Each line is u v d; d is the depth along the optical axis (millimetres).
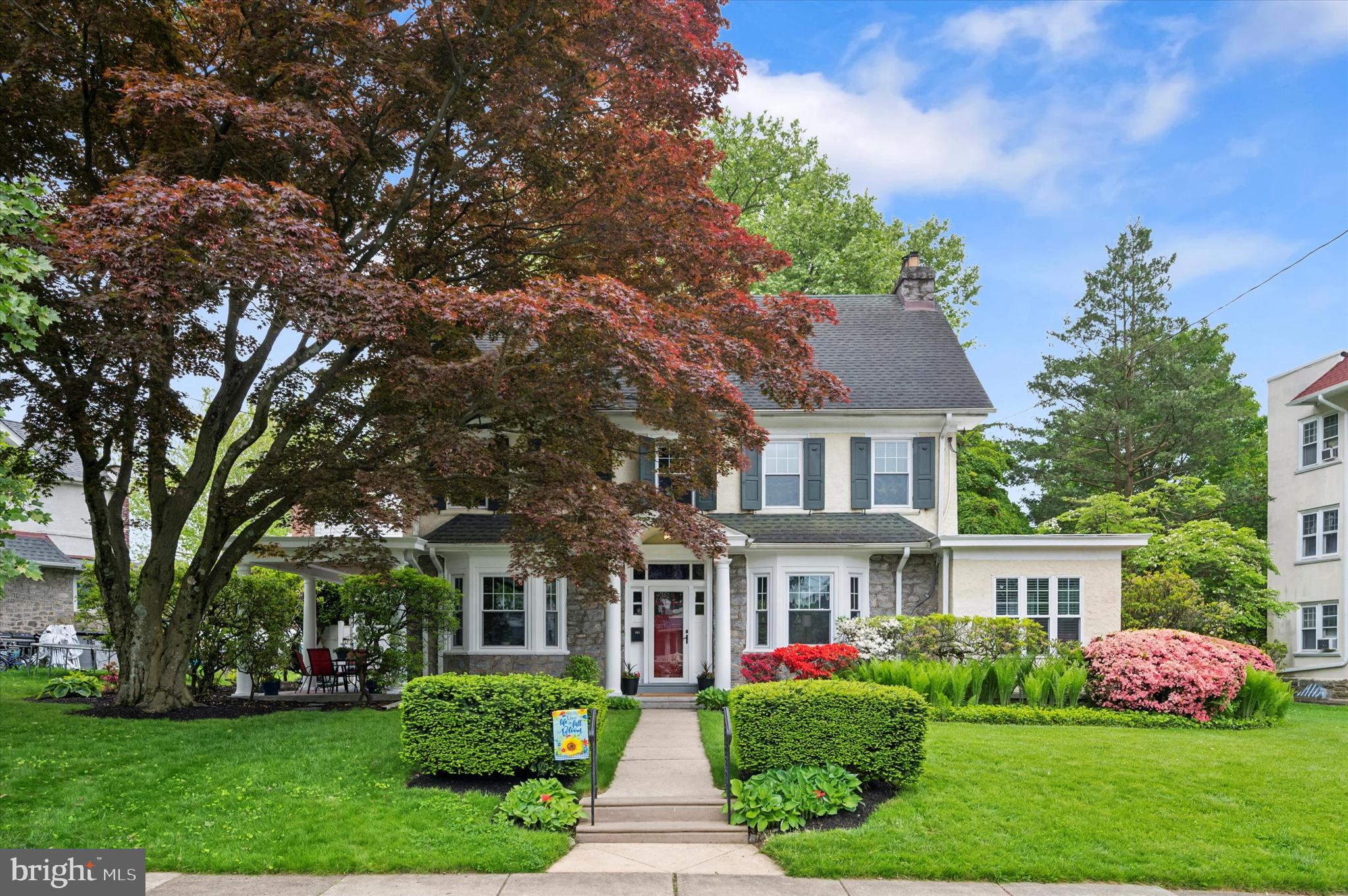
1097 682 17203
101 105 13695
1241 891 8695
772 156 37781
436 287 11930
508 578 21500
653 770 12148
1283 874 8820
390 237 15414
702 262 14812
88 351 11812
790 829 9914
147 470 15625
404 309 11617
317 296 10898
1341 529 26750
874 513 22281
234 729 13258
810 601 21219
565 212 15141
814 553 21250
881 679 16750
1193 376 36469
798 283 34844
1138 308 38875
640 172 15016
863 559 21375
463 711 10930
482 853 9086
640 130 15016
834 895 8328
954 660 18469
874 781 11047
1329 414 27734
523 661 21266
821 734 10766
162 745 12109
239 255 10438
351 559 15641
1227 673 16297
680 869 9047
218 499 15305
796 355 15273
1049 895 8438
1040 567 20219
